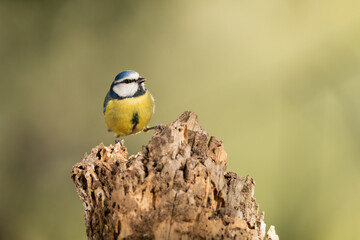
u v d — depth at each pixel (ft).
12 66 42.16
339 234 35.35
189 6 45.80
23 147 41.52
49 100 42.73
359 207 36.11
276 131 42.47
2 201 39.93
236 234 15.44
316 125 41.16
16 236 39.09
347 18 44.11
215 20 46.03
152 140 15.93
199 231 15.07
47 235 39.14
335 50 43.88
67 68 43.11
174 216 14.98
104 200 15.70
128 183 15.23
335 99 41.88
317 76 43.60
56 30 42.86
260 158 41.01
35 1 42.22
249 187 16.24
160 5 44.93
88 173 16.08
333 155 39.29
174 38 45.32
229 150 41.96
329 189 37.65
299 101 43.45
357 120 40.27
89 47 43.32
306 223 36.19
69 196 40.65
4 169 40.63
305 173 39.01
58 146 42.24
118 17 43.73
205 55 45.93
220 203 15.78
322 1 44.88
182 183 15.21
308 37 45.01
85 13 43.09
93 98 43.37
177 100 45.37
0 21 41.86
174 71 45.37
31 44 42.47
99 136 43.16
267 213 36.83
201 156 16.02
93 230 16.24
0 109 41.68
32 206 40.14
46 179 41.37
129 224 15.08
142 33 44.52
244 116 44.50
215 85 44.73
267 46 45.93
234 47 46.39
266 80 45.09
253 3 46.73
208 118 44.50
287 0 45.88
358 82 41.93
